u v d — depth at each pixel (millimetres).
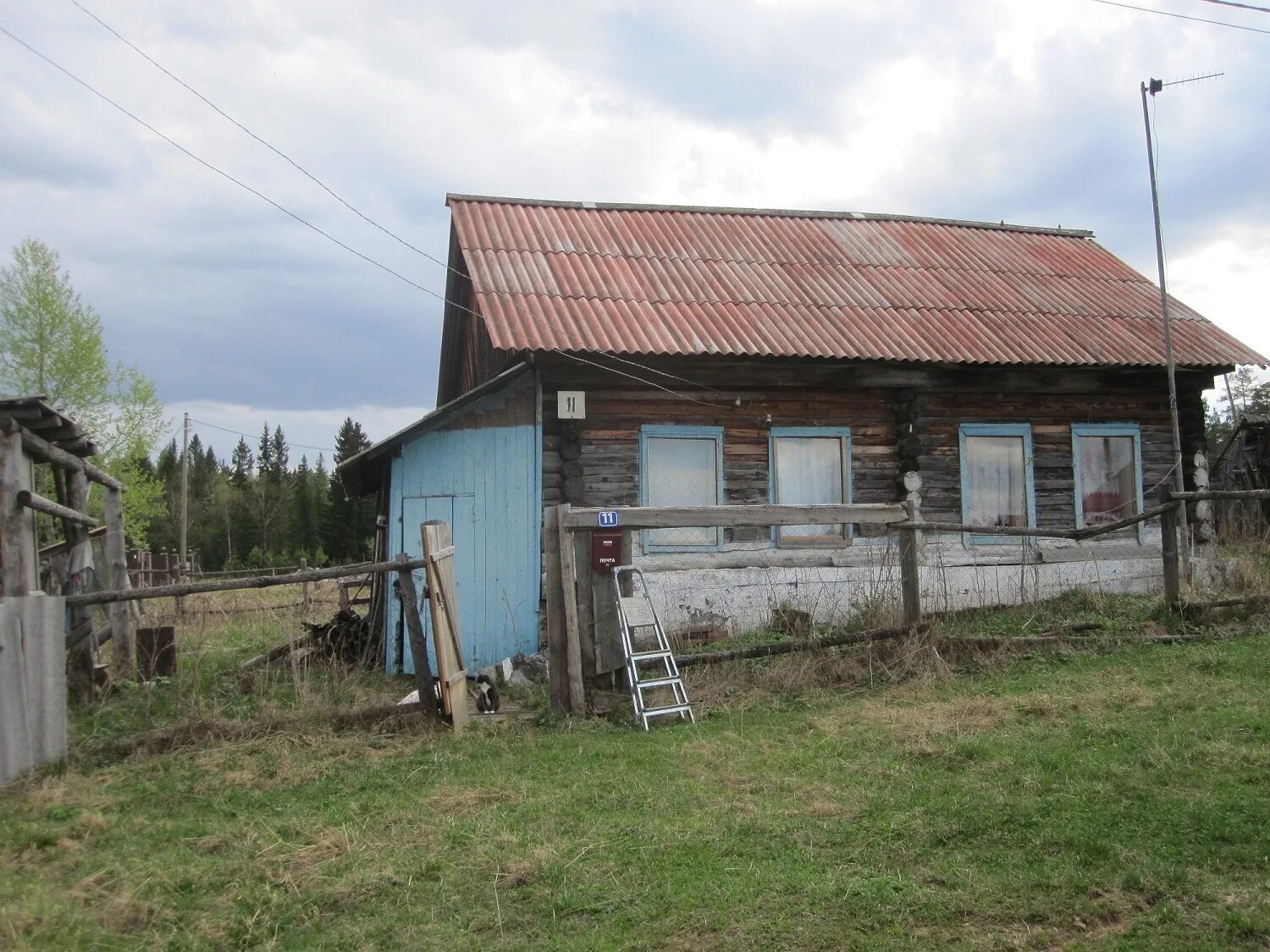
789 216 19250
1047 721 7863
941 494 14891
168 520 61375
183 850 5770
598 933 4633
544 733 8500
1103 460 15914
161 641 11195
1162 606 11836
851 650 10211
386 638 12812
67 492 11070
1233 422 40781
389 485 13711
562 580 9148
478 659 12539
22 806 6430
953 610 12367
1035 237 20188
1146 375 15875
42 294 28922
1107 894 4723
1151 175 15148
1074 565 15234
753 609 13609
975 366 14539
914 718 8188
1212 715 7508
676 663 9547
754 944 4453
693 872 5227
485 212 16812
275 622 15734
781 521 10070
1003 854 5250
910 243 18734
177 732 7852
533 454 12906
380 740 8109
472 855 5559
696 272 15922
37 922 4773
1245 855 4980
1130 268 19078
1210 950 4152
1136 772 6289
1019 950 4281
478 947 4543
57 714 7293
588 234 16703
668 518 9555
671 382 13609
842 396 14555
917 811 5910
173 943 4668
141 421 30547
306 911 4953
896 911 4680
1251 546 16172
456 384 21688
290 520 65188
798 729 8227
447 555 9078
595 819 6094
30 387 28969
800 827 5816
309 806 6574
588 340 12977
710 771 7086
